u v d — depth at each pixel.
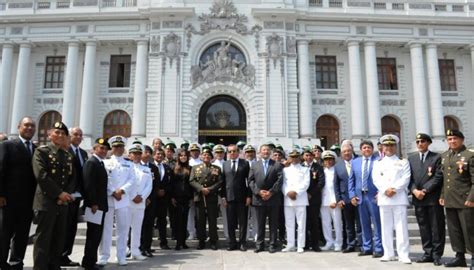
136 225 9.14
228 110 29.42
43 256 6.59
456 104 30.72
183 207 10.73
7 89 29.16
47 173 6.75
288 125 27.97
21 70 29.27
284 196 10.48
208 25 28.95
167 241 11.18
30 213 7.41
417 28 30.19
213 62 28.70
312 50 30.55
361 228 10.06
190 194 10.98
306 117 28.38
